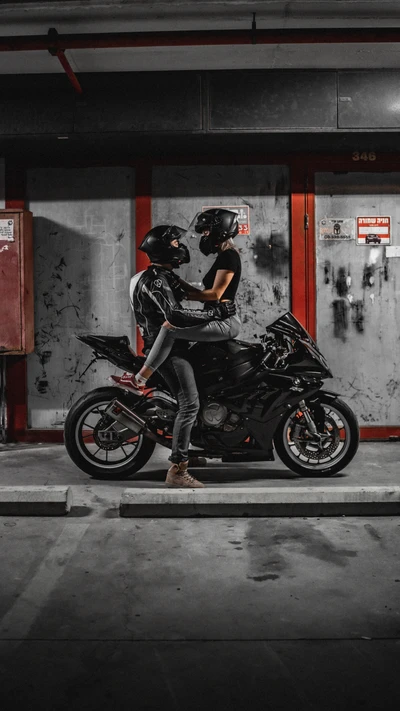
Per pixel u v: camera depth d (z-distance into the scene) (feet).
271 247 19.16
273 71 17.79
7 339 18.57
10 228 18.35
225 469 16.55
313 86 17.78
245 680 7.43
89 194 19.19
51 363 19.40
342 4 14.66
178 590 9.78
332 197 19.06
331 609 9.15
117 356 14.92
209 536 12.01
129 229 19.21
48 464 17.01
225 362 14.89
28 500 13.11
